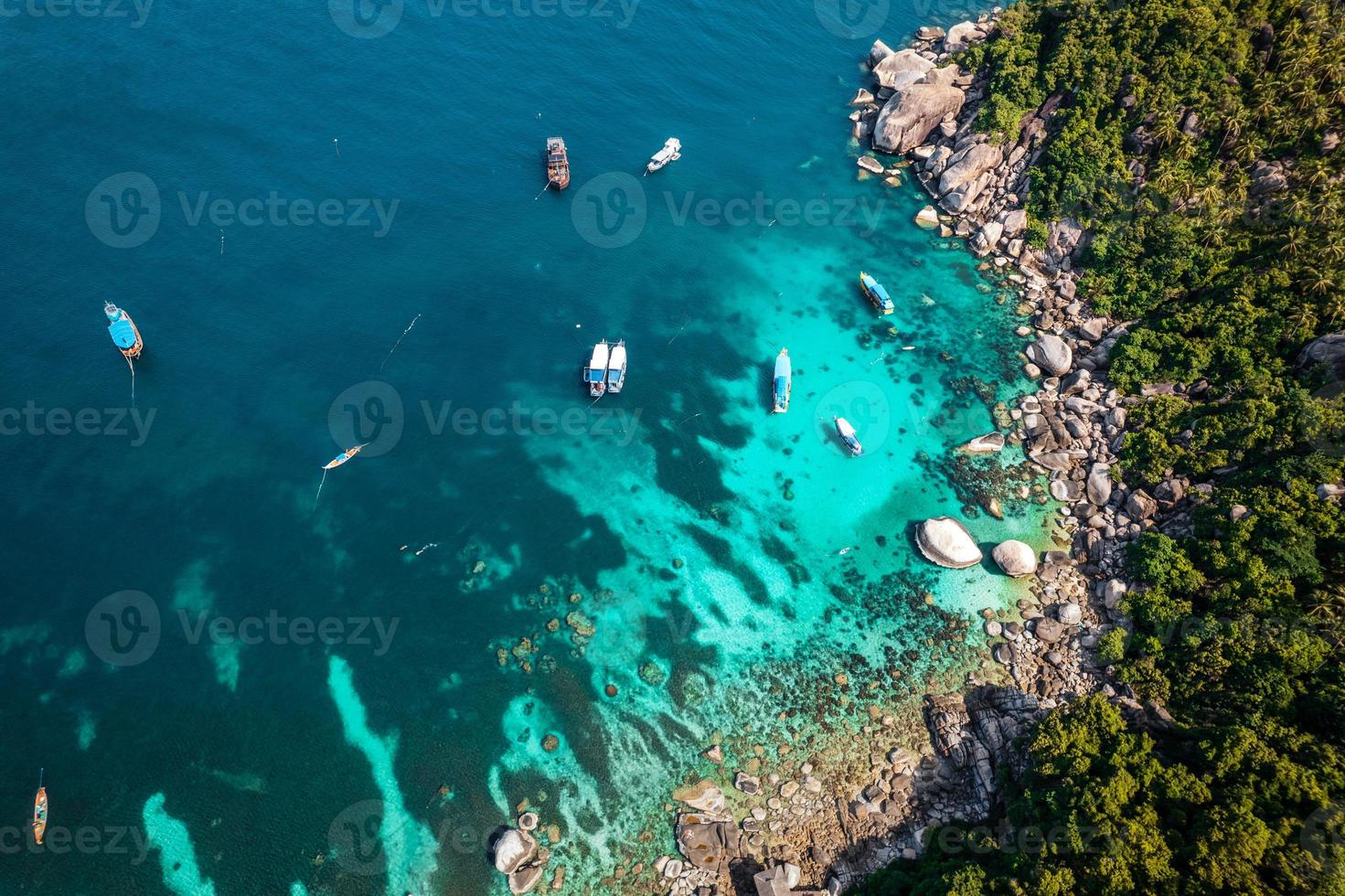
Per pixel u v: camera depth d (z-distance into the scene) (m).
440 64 116.50
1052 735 55.94
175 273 89.62
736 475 79.44
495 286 92.75
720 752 61.62
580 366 87.06
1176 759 54.59
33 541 70.44
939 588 71.06
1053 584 70.44
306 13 121.06
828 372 88.12
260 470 76.19
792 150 111.88
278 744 61.31
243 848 56.75
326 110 108.50
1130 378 80.62
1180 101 91.69
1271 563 62.06
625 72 119.19
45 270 88.50
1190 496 70.88
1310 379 71.50
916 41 126.25
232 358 83.50
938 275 97.12
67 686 63.19
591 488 77.69
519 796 59.47
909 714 63.62
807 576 72.38
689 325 91.81
